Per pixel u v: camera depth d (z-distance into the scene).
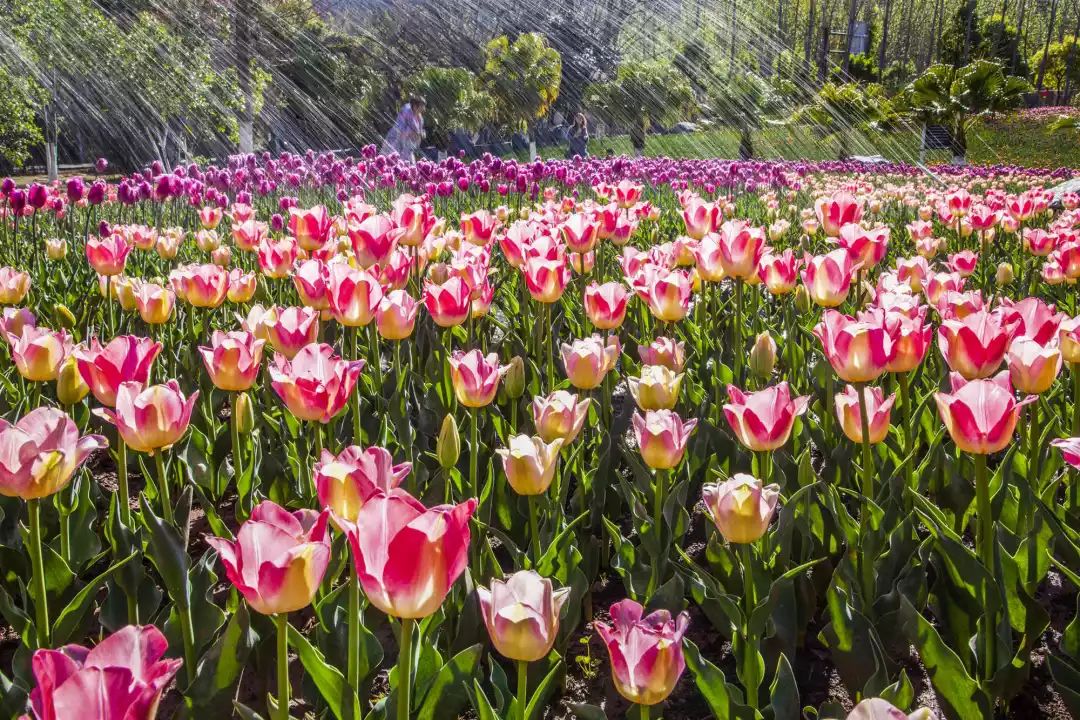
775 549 2.29
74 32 13.45
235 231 4.72
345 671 1.86
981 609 1.99
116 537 2.08
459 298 2.93
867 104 25.09
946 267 6.76
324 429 2.92
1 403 3.04
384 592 1.14
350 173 9.93
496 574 2.07
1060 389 3.06
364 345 3.88
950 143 29.08
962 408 1.87
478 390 2.17
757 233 3.22
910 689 1.59
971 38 42.78
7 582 2.27
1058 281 4.41
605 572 2.68
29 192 5.97
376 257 3.19
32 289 5.03
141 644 0.97
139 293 3.08
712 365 3.44
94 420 3.34
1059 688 1.74
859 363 2.12
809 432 2.97
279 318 2.42
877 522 2.26
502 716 1.64
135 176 8.37
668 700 2.12
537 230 4.39
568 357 2.34
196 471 2.91
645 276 3.16
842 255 2.87
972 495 2.51
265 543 1.19
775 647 2.05
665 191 12.87
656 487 2.25
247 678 2.16
